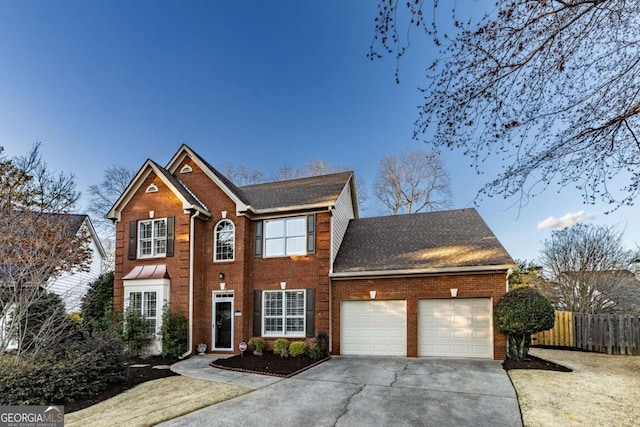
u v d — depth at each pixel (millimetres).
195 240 15172
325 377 10211
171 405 7793
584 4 4176
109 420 6980
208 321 15047
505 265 12469
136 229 15742
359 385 9250
